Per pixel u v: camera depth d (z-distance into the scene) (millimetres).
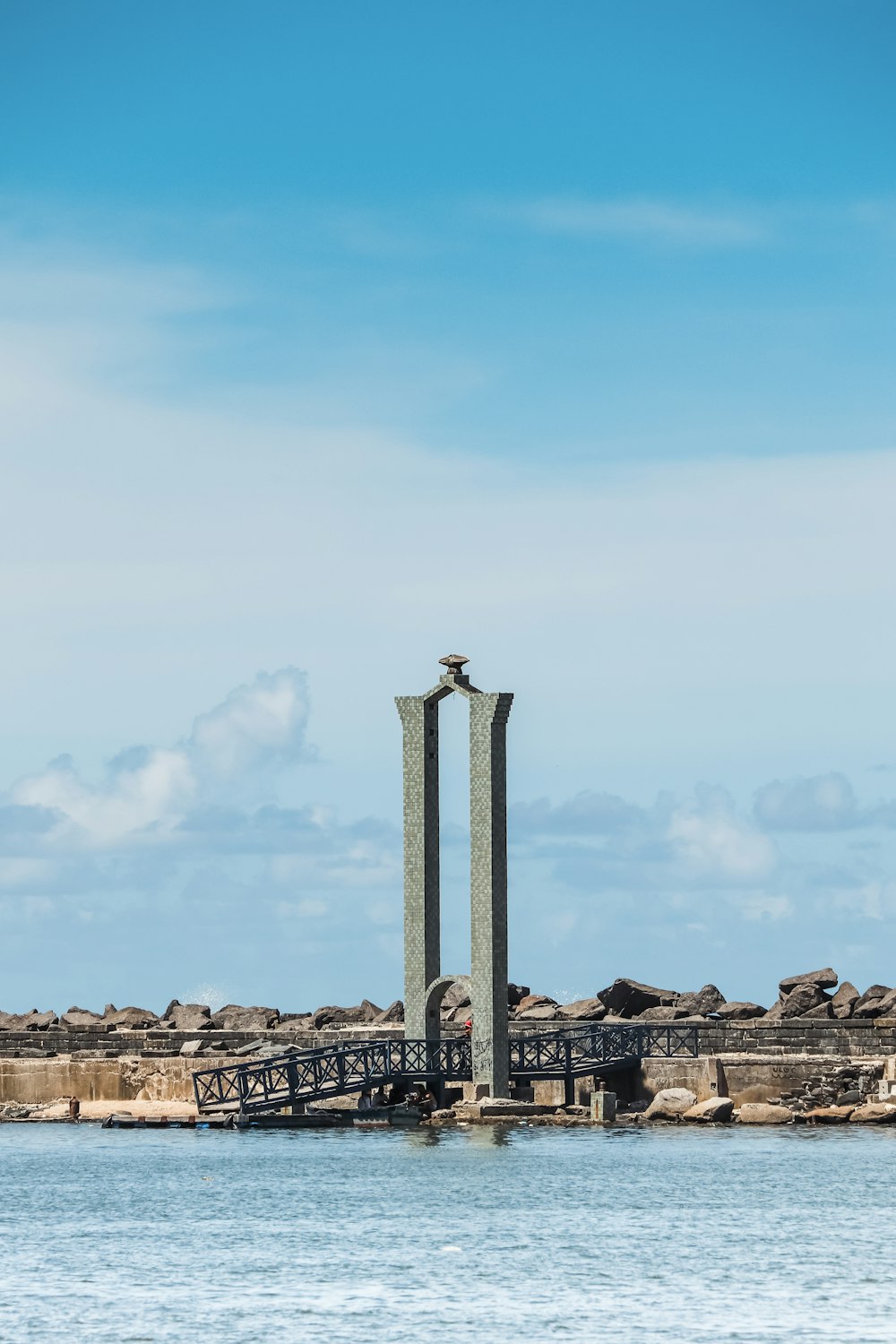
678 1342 189875
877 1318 198375
